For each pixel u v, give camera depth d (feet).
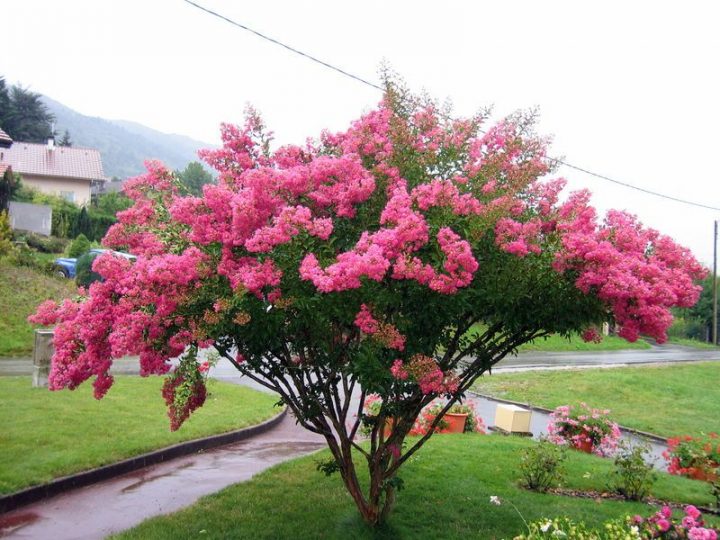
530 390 60.08
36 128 215.31
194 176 225.76
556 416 37.14
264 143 19.47
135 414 33.22
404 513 21.99
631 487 26.25
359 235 16.84
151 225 18.47
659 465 35.96
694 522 15.57
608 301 16.07
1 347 50.96
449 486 25.16
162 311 15.65
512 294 15.62
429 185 15.89
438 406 37.65
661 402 58.29
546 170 18.04
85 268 72.90
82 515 21.84
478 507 22.82
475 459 29.43
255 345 16.14
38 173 169.89
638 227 17.79
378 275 13.87
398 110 18.74
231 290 15.76
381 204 17.07
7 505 21.68
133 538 19.30
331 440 19.52
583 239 15.21
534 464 26.48
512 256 16.22
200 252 16.08
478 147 19.12
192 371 18.03
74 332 16.72
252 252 16.05
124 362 50.34
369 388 15.14
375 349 15.28
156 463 28.50
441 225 15.56
